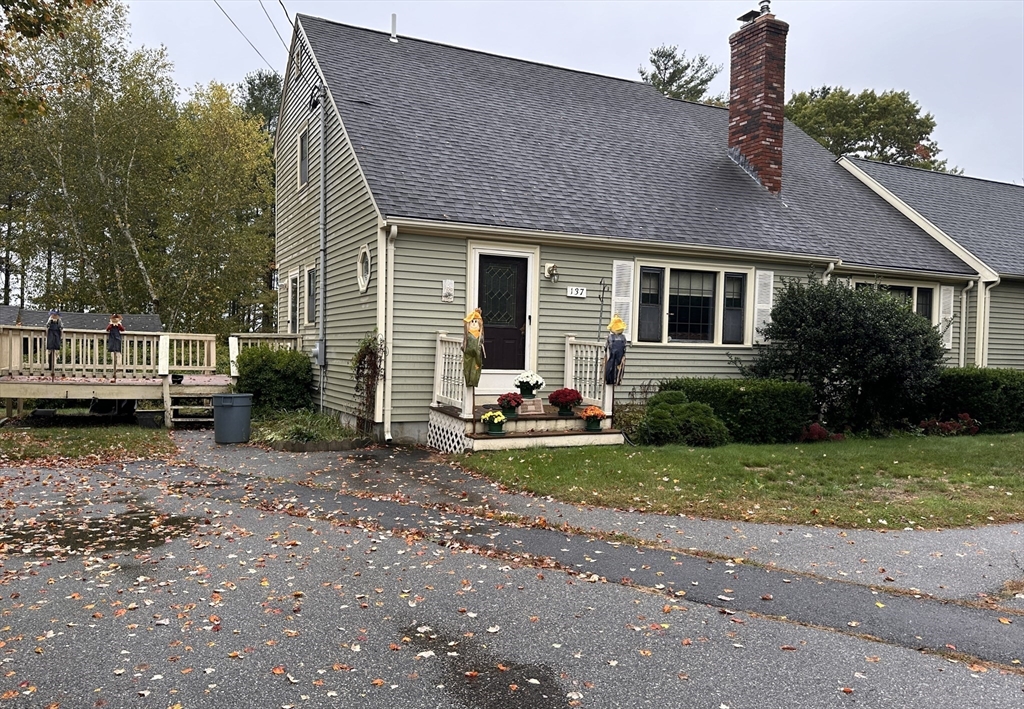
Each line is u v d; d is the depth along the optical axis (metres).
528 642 4.04
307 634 4.09
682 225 12.23
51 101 23.25
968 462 9.30
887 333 11.22
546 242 11.08
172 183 27.22
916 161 36.12
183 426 12.76
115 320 12.47
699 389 11.03
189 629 4.13
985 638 4.19
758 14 14.95
